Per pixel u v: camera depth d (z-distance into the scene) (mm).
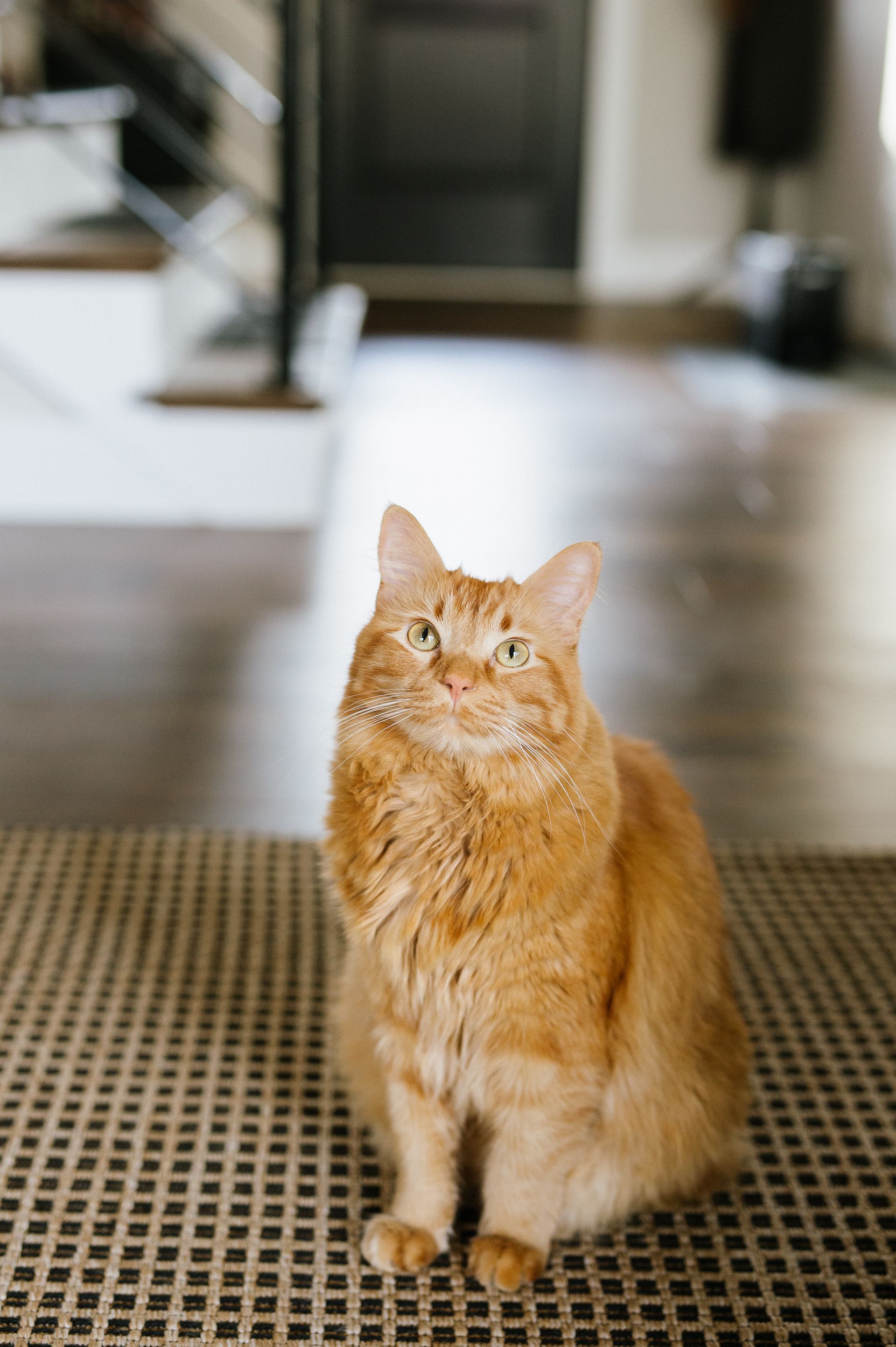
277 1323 1211
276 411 3250
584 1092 1193
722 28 5922
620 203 6219
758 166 6000
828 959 1779
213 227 4211
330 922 1836
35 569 3002
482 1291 1253
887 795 2182
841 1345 1204
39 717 2342
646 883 1245
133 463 3307
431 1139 1257
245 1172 1392
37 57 4578
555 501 3533
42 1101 1481
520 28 5863
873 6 5270
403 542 1171
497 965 1144
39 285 3268
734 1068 1340
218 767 2207
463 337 5438
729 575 3092
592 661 2635
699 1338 1211
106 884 1896
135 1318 1209
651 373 4969
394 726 1142
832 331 5090
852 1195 1386
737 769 2244
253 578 2992
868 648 2730
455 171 6109
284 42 3072
